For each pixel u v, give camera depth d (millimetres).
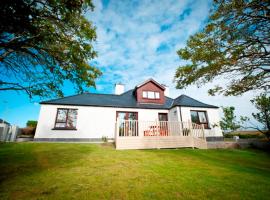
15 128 13242
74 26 4438
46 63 5137
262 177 4441
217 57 4980
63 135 12617
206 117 14641
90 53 5039
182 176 4293
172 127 11031
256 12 4176
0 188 3330
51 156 6477
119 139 9305
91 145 9828
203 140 10586
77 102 13922
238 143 11312
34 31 3344
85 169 4797
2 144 9070
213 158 7332
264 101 9602
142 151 8453
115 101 15805
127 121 10508
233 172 4852
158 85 17219
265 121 9914
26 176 4090
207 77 5570
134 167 5121
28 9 2908
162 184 3666
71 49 4703
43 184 3568
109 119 14086
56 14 3941
